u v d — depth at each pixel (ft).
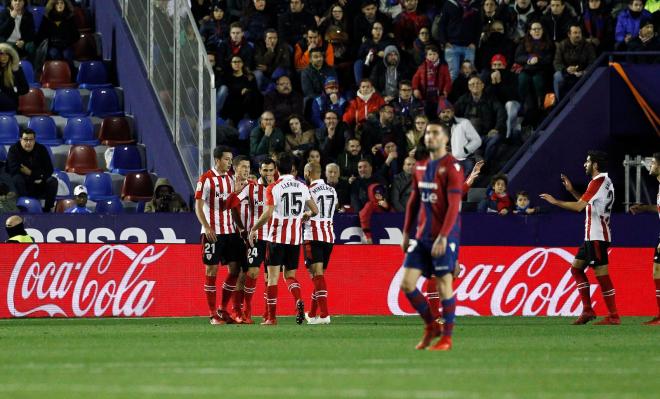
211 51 281.74
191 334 166.81
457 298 219.82
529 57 273.75
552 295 219.82
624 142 265.34
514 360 126.41
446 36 283.59
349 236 225.76
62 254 216.13
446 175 130.21
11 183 245.24
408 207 134.41
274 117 263.70
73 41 289.74
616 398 95.96
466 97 269.03
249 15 292.81
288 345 145.69
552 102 270.26
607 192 196.13
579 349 141.49
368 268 220.64
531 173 259.60
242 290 199.31
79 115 278.87
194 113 246.27
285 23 290.76
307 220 194.18
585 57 272.72
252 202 196.85
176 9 253.24
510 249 220.64
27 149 248.32
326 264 199.82
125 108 280.31
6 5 297.53
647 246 223.71
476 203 254.88
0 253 213.87
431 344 148.56
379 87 279.28
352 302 220.23
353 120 269.03
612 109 262.06
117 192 263.49
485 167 264.31
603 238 196.54
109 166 267.39
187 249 218.38
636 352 137.80
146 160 268.62
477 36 282.36
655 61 277.85
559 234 221.87
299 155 258.37
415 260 133.69
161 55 262.88
